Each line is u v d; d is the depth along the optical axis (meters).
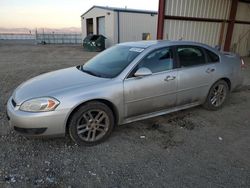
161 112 3.99
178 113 4.59
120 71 3.54
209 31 10.59
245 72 8.90
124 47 4.23
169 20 8.87
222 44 11.50
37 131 3.01
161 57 3.85
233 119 4.38
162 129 3.90
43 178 2.62
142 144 3.41
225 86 4.83
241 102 5.37
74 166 2.86
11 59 12.81
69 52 17.88
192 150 3.26
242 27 12.95
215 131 3.87
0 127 3.82
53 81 3.51
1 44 26.05
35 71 8.92
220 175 2.72
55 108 3.00
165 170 2.80
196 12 9.62
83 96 3.12
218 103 4.79
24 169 2.77
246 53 14.04
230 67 4.82
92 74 3.74
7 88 6.21
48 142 3.39
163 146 3.36
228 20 11.16
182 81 4.04
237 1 11.05
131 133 3.74
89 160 2.99
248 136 3.72
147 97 3.68
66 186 2.50
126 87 3.45
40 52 17.41
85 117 3.24
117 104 3.41
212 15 10.34
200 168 2.85
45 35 29.45
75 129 3.19
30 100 3.04
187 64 4.14
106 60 4.06
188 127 3.99
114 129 3.85
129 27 20.75
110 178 2.65
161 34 8.63
